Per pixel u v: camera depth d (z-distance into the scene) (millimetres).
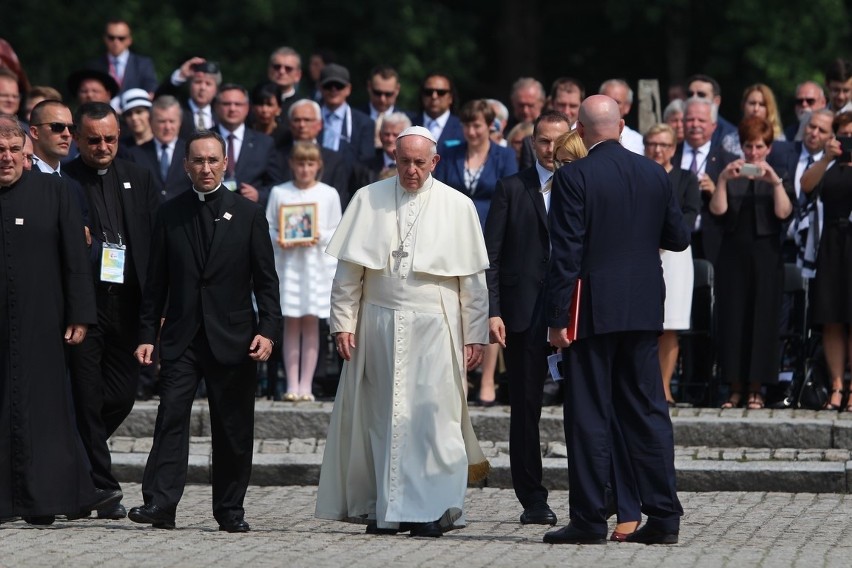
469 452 34156
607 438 31625
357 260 33750
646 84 53062
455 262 33688
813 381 45906
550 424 43688
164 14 88562
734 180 46500
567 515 37250
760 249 46156
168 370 33812
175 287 34031
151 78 58500
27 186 34188
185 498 40438
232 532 33750
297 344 47656
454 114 52750
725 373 46156
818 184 45312
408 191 34031
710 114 48688
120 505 36250
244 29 90688
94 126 36312
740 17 87688
